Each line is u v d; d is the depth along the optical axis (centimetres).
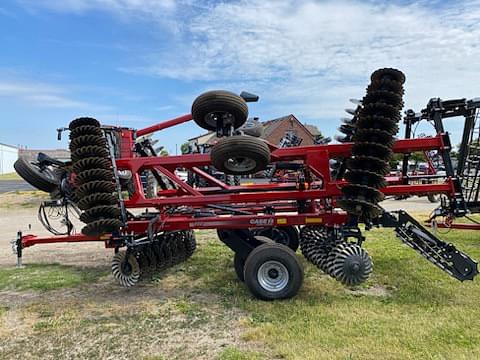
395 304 428
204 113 479
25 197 1964
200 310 430
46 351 343
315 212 550
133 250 495
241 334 365
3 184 3170
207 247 749
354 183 436
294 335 353
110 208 462
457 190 489
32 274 593
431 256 464
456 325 366
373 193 426
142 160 506
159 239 566
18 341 364
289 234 649
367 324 373
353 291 476
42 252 761
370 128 424
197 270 590
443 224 720
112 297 482
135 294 491
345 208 443
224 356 321
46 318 418
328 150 490
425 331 354
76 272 604
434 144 484
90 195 455
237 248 512
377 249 683
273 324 380
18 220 1296
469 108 483
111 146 470
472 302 428
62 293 502
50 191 560
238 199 499
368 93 429
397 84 418
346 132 586
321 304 431
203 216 538
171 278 554
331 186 491
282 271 447
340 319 387
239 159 433
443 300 435
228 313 420
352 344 331
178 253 615
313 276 539
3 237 969
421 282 500
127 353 336
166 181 701
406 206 1430
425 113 508
